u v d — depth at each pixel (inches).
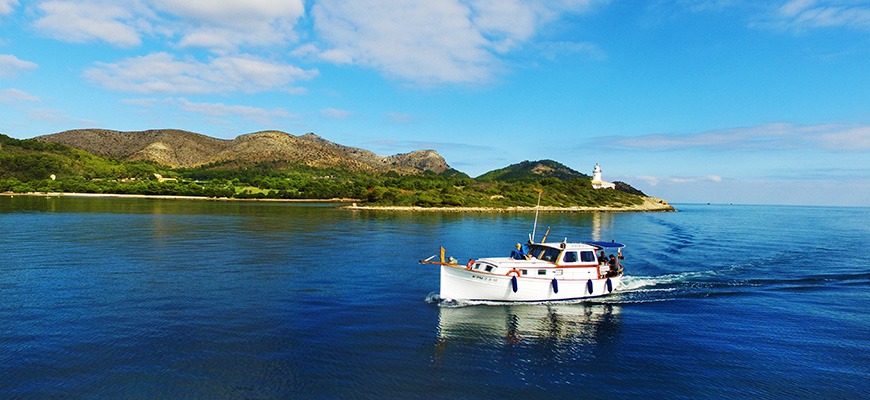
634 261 1449.3
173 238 1881.2
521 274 897.5
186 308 837.8
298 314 809.5
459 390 537.6
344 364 599.8
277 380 549.6
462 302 900.0
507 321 794.2
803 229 2984.7
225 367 582.9
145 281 1056.2
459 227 2701.8
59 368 571.5
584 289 943.7
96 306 843.4
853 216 5787.4
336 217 3368.6
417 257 1456.7
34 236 1861.5
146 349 637.3
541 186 6466.5
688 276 1191.6
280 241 1831.9
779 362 634.2
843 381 577.9
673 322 806.5
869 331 762.2
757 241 2107.5
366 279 1106.1
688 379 579.2
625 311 870.4
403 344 676.1
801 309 892.6
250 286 1017.5
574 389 547.5
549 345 687.7
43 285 1005.2
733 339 722.8
